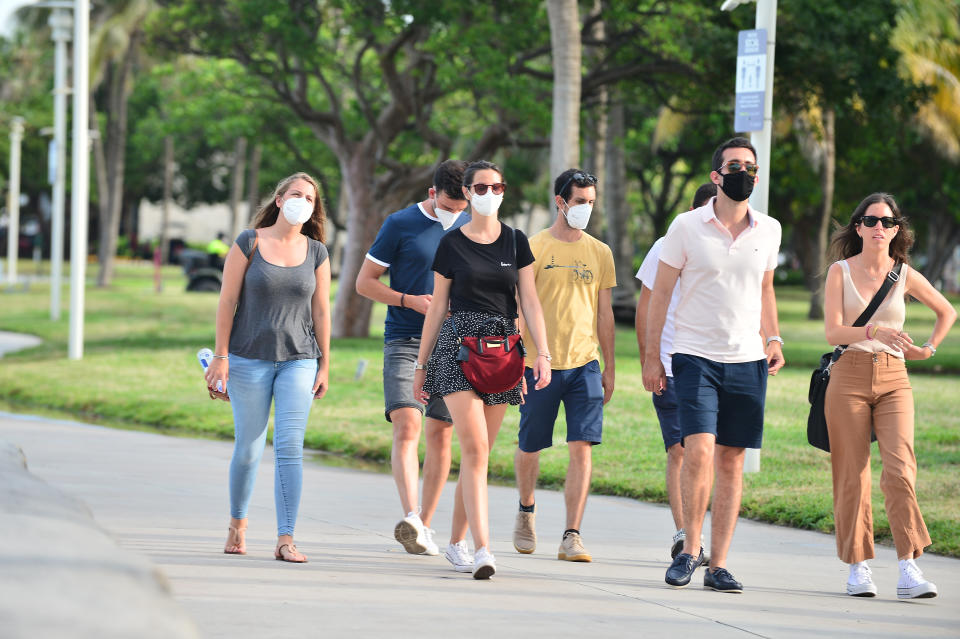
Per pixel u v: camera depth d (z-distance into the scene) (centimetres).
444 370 2230
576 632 1794
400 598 1981
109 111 17600
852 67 8394
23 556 906
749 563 2556
